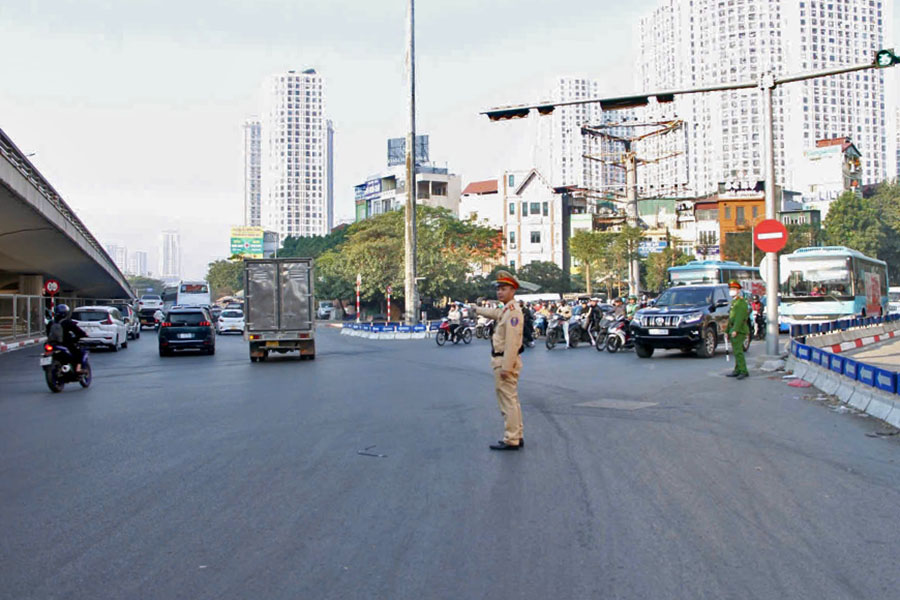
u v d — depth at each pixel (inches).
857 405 428.8
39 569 181.0
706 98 5880.9
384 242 2508.6
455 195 4030.5
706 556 187.5
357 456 310.0
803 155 4448.8
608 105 698.8
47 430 386.6
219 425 396.2
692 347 812.6
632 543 197.5
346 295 3029.0
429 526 212.8
